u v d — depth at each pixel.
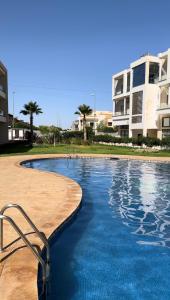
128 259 5.47
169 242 6.38
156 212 8.79
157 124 41.12
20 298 3.46
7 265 4.23
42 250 4.86
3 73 40.50
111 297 4.26
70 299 4.18
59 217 6.64
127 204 9.68
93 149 32.41
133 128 45.00
